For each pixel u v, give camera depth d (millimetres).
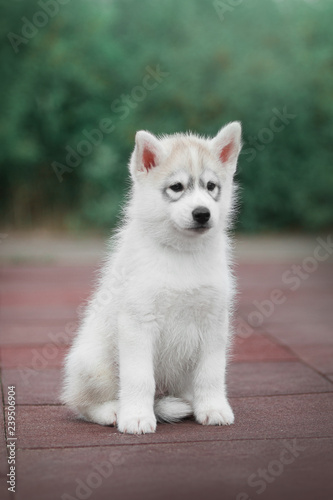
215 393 4820
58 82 20359
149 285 4582
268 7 21812
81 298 11148
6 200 21500
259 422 4797
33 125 20547
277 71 20781
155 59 20828
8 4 20031
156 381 4996
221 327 4789
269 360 7070
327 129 21219
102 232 20859
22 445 4281
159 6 21719
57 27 20828
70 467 3861
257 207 21547
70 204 21344
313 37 21953
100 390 4852
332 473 3799
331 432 4539
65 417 5016
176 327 4719
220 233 4859
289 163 21203
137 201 4812
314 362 6957
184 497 3477
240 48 21219
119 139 20203
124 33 22047
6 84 20422
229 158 4988
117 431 4613
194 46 21141
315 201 21672
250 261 16172
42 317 9516
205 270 4699
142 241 4742
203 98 20641
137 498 3463
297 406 5246
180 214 4566
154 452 4117
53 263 15609
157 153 4770
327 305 10781
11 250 17828
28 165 20797
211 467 3863
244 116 20469
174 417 4805
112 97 20766
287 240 20516
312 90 21031
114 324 4770
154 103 20703
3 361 6957
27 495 3506
